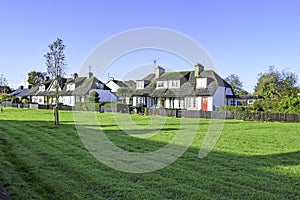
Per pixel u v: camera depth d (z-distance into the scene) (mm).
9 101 54719
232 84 67375
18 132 14094
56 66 21312
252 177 6754
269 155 9320
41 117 25250
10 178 6332
